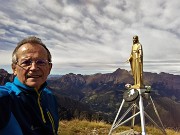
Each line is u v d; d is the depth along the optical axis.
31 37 0.65
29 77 0.60
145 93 3.28
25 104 0.59
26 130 0.58
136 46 3.45
